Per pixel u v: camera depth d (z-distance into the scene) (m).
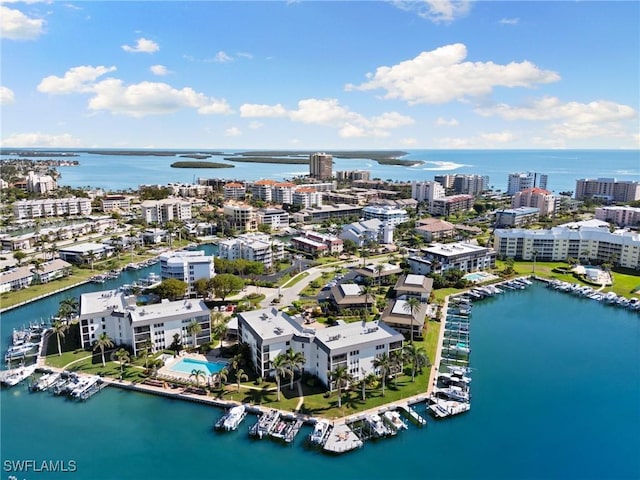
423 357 144.50
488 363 165.25
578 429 127.88
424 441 122.56
